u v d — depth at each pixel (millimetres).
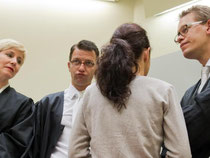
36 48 3295
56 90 3301
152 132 925
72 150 1043
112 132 939
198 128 1006
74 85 2002
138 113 940
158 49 3344
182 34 1397
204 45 1336
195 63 2596
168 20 3277
